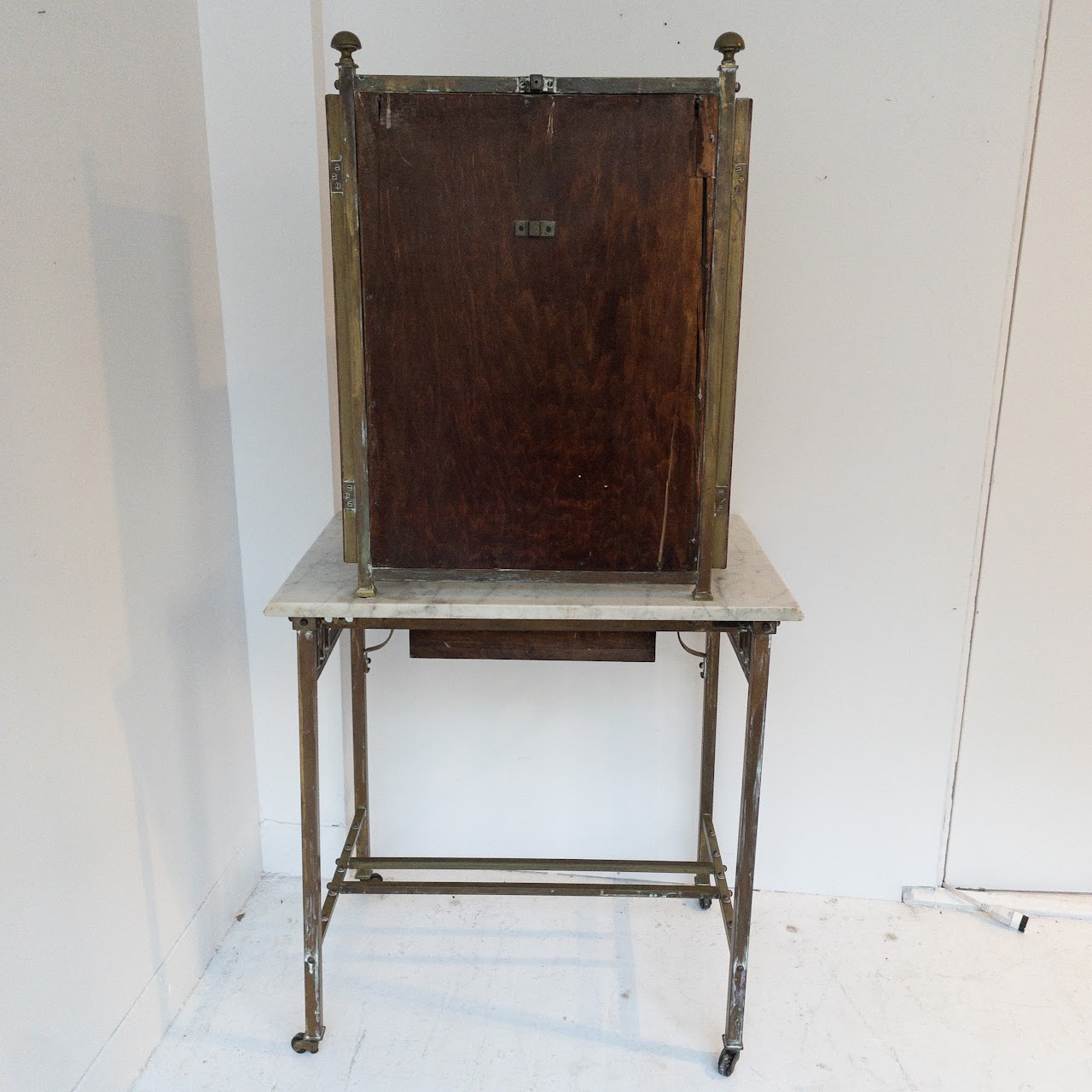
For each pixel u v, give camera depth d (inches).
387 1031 58.9
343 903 71.5
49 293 44.1
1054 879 71.9
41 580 44.1
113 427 50.1
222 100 59.8
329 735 70.2
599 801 73.5
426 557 49.9
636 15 59.0
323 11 60.2
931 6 56.9
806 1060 57.2
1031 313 60.9
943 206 59.7
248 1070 55.6
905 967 65.5
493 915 70.3
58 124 44.4
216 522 63.3
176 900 59.2
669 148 43.6
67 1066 47.8
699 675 69.9
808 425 64.2
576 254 45.1
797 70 58.5
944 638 67.1
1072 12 56.0
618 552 49.5
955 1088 55.4
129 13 50.6
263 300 62.8
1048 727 68.4
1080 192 58.7
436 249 45.2
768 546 66.7
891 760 70.1
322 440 65.0
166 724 57.1
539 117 43.4
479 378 46.9
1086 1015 61.2
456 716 71.9
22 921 43.6
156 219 54.1
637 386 46.8
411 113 43.6
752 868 53.2
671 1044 58.4
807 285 61.7
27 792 43.7
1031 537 64.7
